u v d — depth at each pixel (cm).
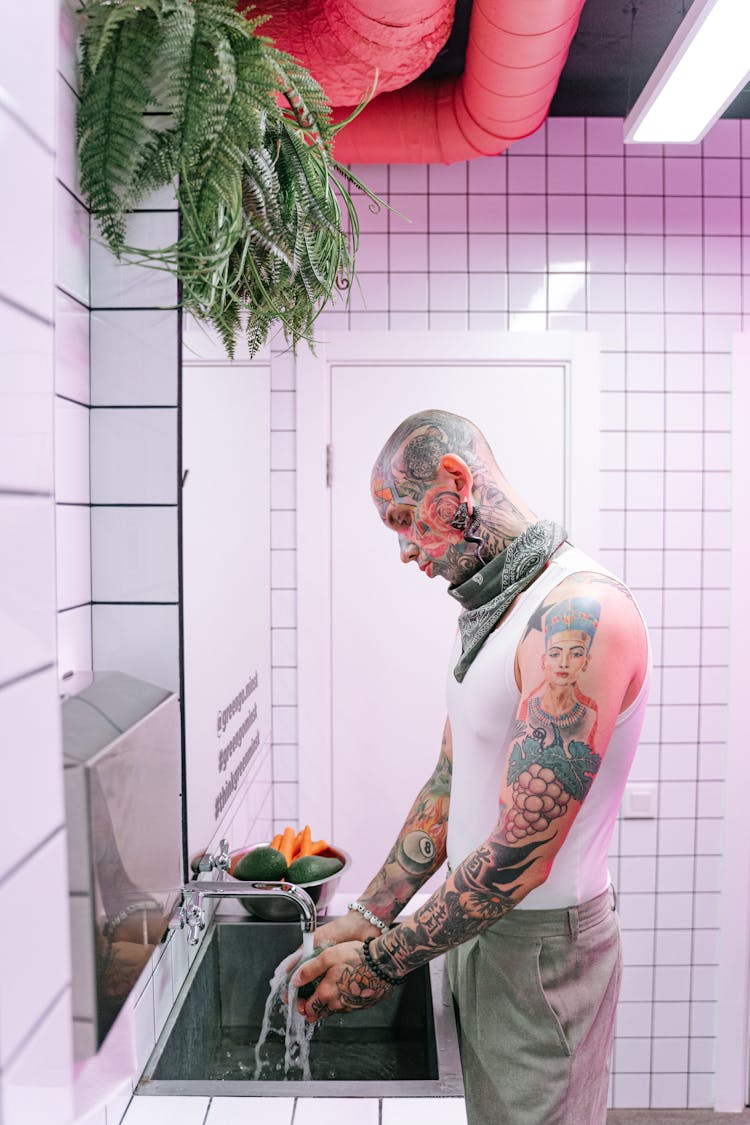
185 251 91
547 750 104
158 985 109
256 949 135
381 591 232
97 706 70
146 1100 95
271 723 231
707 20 131
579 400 229
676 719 235
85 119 88
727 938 235
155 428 100
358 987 111
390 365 229
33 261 44
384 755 235
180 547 101
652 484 232
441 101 181
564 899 116
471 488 123
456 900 106
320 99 97
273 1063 125
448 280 227
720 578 233
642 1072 238
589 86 209
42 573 45
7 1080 39
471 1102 117
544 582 118
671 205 228
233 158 86
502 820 106
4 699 40
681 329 229
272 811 235
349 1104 94
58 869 46
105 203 90
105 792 58
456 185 226
